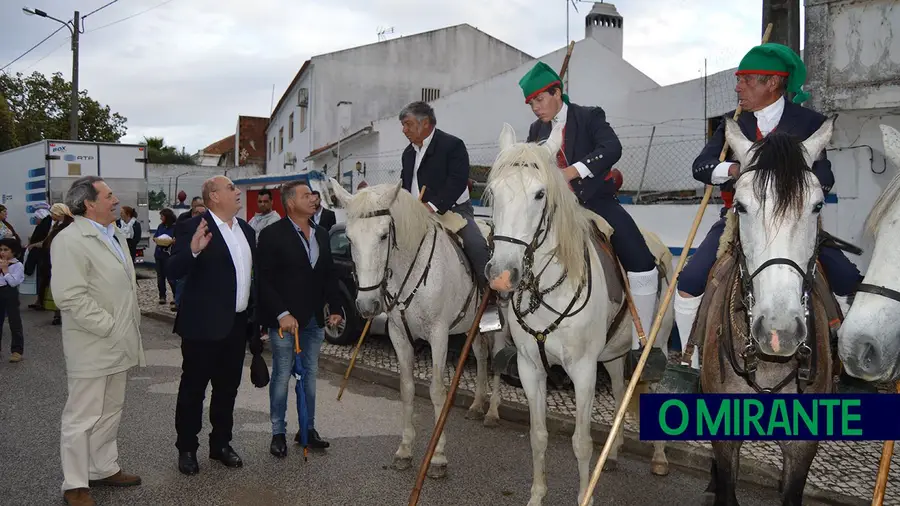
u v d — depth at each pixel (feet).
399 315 15.29
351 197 14.35
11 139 97.35
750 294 8.99
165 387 22.99
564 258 11.60
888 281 8.39
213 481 14.75
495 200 10.75
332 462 16.01
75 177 52.90
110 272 13.44
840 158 23.38
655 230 28.32
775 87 11.30
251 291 16.17
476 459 16.33
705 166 11.34
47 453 16.34
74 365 13.19
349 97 79.97
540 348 12.32
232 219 15.55
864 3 22.44
